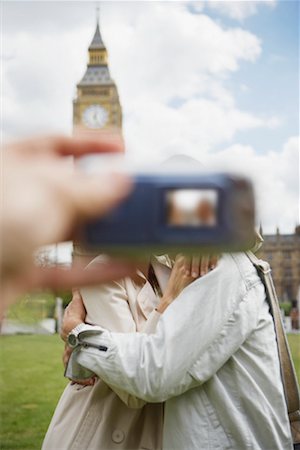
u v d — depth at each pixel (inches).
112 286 72.8
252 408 66.1
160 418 73.4
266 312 71.7
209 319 64.9
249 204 12.5
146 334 67.8
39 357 387.9
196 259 67.4
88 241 11.4
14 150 10.8
